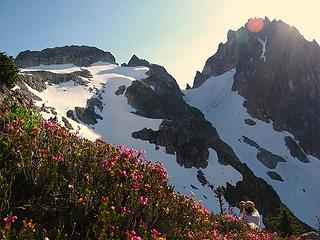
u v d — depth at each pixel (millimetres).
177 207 7012
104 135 124750
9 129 6395
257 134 192375
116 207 5746
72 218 5148
